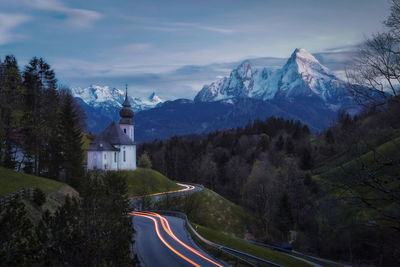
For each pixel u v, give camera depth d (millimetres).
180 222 44625
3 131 49125
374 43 12297
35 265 13297
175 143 162500
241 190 115250
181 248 29188
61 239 14961
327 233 54594
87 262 14969
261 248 47000
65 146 54344
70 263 14781
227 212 80625
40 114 57719
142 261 24672
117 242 16891
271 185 89938
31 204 32250
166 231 37438
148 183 85750
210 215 76688
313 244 64625
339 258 49031
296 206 81812
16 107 57219
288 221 73125
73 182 52250
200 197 82938
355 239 43406
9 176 40031
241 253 29922
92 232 16125
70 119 56594
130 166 91562
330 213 52156
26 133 54500
